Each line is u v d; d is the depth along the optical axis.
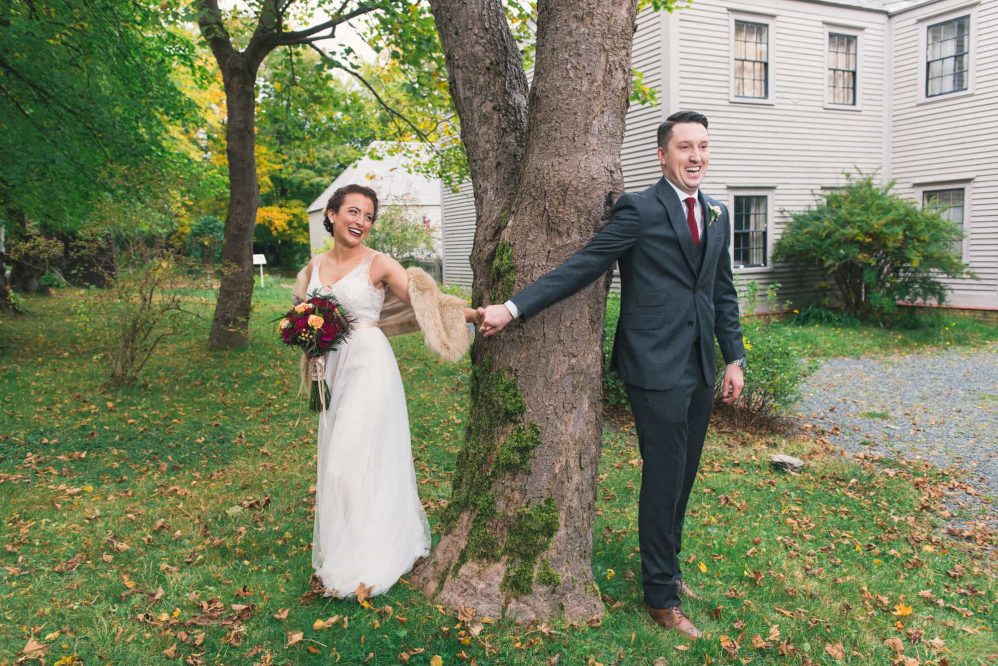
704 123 2.82
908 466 6.04
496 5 3.24
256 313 15.81
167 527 4.05
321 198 33.03
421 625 2.82
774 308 14.70
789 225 14.47
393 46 9.99
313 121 12.55
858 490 5.36
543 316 2.87
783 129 14.56
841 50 15.25
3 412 6.72
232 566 3.47
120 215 7.64
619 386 7.09
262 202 37.25
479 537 2.94
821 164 15.15
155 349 10.73
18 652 2.65
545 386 2.88
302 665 2.59
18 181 8.52
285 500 4.57
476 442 3.05
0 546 3.70
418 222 26.42
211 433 6.36
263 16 9.49
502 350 2.94
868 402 8.57
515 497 2.90
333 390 3.28
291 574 3.33
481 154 3.19
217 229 26.73
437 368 9.72
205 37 9.63
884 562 4.02
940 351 12.06
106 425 6.43
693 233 2.86
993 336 13.24
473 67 3.16
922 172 15.50
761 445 6.50
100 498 4.59
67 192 9.64
